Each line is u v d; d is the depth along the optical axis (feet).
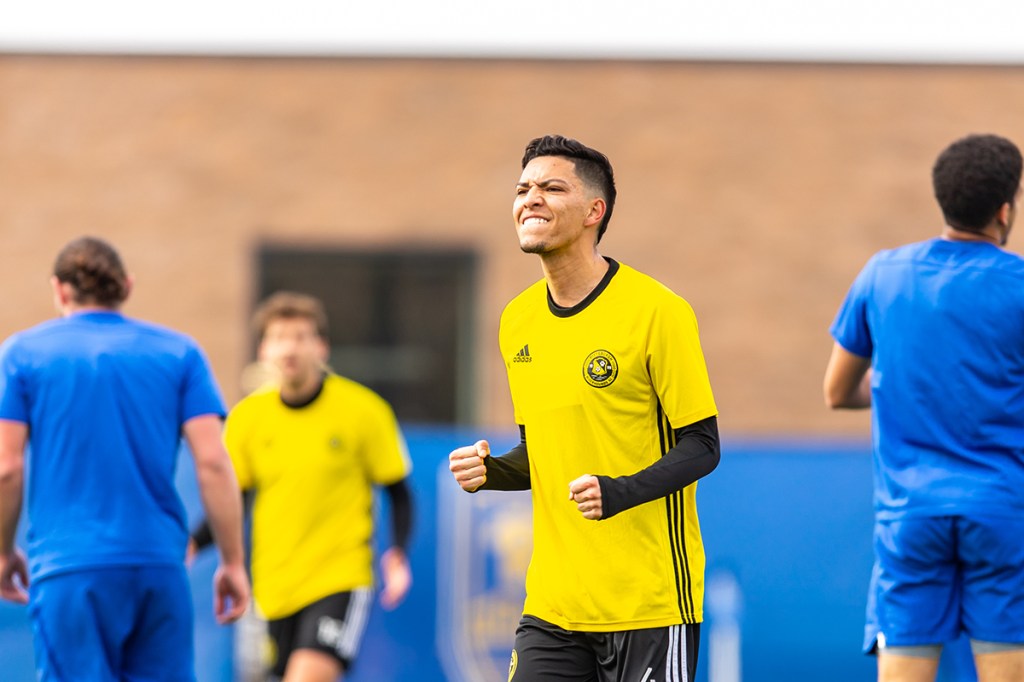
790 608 100.07
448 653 99.14
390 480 80.12
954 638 54.34
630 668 48.49
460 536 100.27
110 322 62.69
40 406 61.26
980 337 53.21
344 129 227.20
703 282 225.35
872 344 56.95
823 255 225.56
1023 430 53.57
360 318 226.99
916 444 54.44
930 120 226.17
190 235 224.74
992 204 54.34
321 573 77.87
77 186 223.51
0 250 221.87
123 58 224.74
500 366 224.33
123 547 60.70
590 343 48.37
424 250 226.58
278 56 226.58
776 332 224.74
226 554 64.23
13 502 61.36
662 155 226.38
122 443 61.16
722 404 223.92
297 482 78.23
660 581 48.47
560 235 47.85
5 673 95.14
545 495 49.73
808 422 223.92
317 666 76.18
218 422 63.57
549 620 49.88
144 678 61.67
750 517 100.68
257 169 226.17
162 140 225.15
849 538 100.63
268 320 78.74
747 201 225.97
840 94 226.38
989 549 52.80
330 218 226.58
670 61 226.79
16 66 223.30
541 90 227.61
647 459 48.57
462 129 227.40
